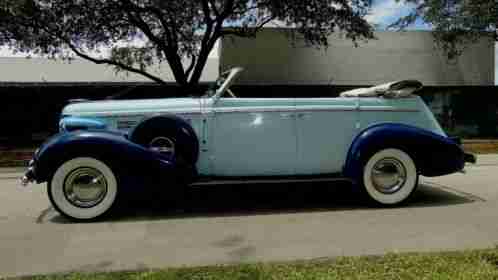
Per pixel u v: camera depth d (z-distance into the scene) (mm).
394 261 3416
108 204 5109
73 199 5090
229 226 4797
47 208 5914
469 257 3473
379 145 5531
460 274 3105
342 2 14484
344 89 15461
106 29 14562
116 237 4438
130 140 5195
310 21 14766
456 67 17906
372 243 4066
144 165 5070
